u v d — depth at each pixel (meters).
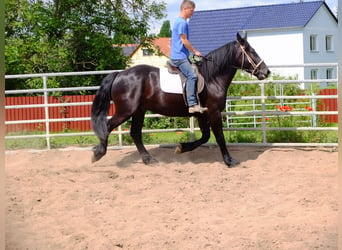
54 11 23.75
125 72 8.59
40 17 22.72
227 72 8.63
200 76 8.39
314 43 36.94
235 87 16.67
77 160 9.48
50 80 21.98
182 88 8.34
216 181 7.69
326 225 5.47
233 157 9.42
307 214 5.91
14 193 7.01
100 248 4.89
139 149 9.02
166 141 11.34
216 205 6.45
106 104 8.55
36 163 9.24
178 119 15.52
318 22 36.78
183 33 8.20
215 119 8.59
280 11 36.97
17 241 5.12
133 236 5.25
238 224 5.62
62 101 19.11
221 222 5.72
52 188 7.29
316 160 9.08
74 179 7.91
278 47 35.84
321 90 18.30
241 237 5.14
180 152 9.15
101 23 23.83
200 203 6.54
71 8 23.91
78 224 5.72
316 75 36.91
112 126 8.56
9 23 23.53
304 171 8.27
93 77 23.52
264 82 9.82
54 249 4.91
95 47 22.73
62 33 23.20
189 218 5.90
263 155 9.48
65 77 23.00
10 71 22.58
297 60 35.38
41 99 19.34
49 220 5.87
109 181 7.81
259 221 5.71
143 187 7.32
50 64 22.17
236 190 7.17
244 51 8.59
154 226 5.58
